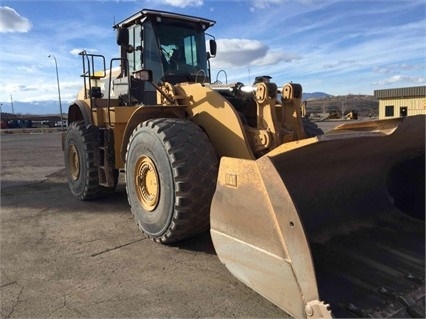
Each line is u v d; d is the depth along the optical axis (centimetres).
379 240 294
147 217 384
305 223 280
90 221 479
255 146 348
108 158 501
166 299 280
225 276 314
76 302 280
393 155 305
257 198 232
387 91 2914
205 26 552
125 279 313
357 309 215
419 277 247
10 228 458
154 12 494
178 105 405
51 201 589
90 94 543
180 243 387
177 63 520
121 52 539
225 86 404
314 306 202
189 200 340
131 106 484
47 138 2402
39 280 317
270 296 233
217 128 371
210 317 255
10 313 267
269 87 341
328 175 285
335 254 273
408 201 322
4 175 850
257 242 237
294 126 358
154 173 368
